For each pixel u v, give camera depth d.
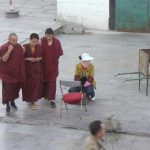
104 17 30.34
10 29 28.64
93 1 30.25
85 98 17.58
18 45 16.97
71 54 24.91
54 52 17.61
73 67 22.69
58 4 30.70
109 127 15.92
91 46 26.66
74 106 17.94
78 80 18.14
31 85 17.50
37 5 35.09
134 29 30.05
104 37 28.89
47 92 17.91
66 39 28.23
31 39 17.16
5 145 15.20
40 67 17.55
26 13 32.78
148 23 29.78
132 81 20.75
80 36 29.05
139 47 26.50
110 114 17.17
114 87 20.02
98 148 10.89
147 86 19.03
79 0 30.39
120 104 18.12
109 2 30.05
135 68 22.53
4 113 17.42
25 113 17.36
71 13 30.67
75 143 15.27
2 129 16.27
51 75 17.69
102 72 21.98
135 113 17.28
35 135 15.85
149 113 17.28
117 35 29.41
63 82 17.11
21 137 15.72
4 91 17.14
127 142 15.29
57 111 17.53
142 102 18.33
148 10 29.62
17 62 16.98
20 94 18.98
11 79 17.02
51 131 16.09
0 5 35.00
